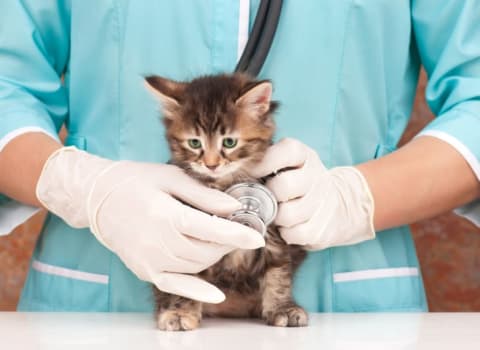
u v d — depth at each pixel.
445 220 1.45
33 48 1.12
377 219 1.05
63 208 1.03
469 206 1.12
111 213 0.98
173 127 1.01
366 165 1.07
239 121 0.98
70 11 1.14
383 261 1.11
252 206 0.96
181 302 0.96
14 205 1.12
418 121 1.47
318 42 1.10
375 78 1.12
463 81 1.11
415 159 1.07
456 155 1.07
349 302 1.10
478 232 1.44
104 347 0.83
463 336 0.88
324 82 1.10
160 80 1.02
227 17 1.09
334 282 1.10
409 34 1.13
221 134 0.98
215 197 0.96
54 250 1.13
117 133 1.12
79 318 0.99
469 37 1.12
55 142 1.08
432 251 1.46
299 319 0.96
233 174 1.00
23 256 1.48
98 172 1.01
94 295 1.10
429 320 0.97
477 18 1.12
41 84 1.13
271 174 1.00
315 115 1.10
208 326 0.96
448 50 1.12
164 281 0.95
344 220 1.04
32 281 1.15
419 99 1.47
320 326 0.95
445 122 1.09
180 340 0.86
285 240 1.01
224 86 1.00
